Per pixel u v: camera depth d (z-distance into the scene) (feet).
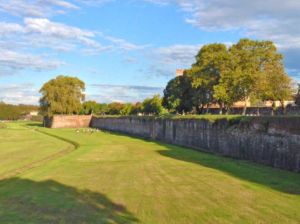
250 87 198.18
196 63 262.67
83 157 140.67
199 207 61.41
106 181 87.25
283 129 100.99
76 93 520.42
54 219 56.03
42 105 515.50
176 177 91.40
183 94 299.58
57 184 84.28
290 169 97.40
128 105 494.59
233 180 84.69
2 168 116.47
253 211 58.03
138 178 91.04
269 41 208.03
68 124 484.74
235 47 217.56
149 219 55.06
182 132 194.29
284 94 201.87
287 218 54.13
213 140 152.76
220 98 208.23
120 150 168.86
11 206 64.44
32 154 157.28
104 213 58.75
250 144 120.06
